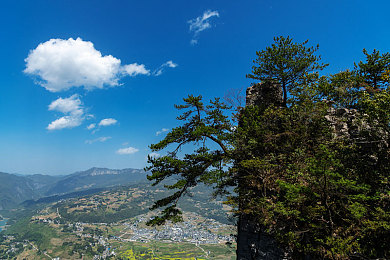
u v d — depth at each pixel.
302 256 13.71
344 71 21.03
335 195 12.55
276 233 13.77
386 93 13.00
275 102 26.11
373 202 12.70
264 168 15.90
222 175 19.53
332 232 11.34
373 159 14.06
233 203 17.59
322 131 16.55
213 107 20.44
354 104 18.58
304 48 24.06
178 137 19.02
